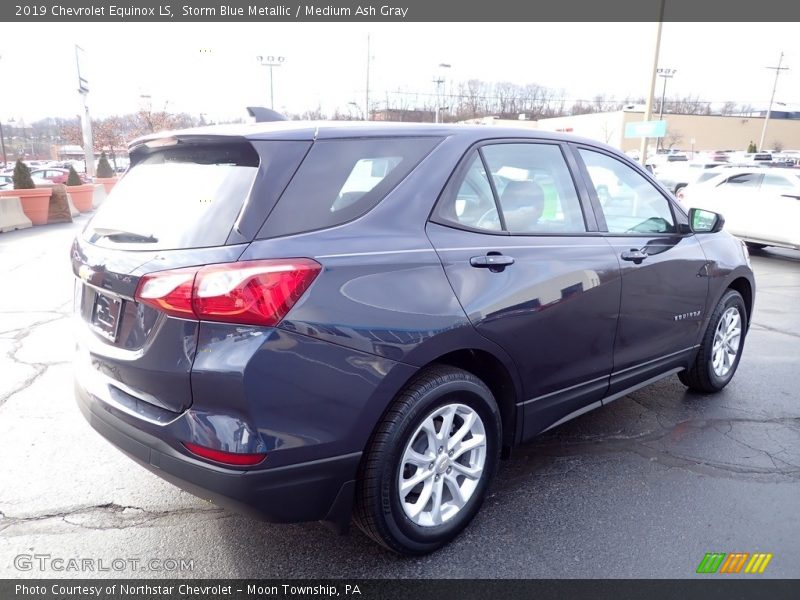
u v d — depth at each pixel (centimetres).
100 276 236
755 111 8350
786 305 750
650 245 354
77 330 274
